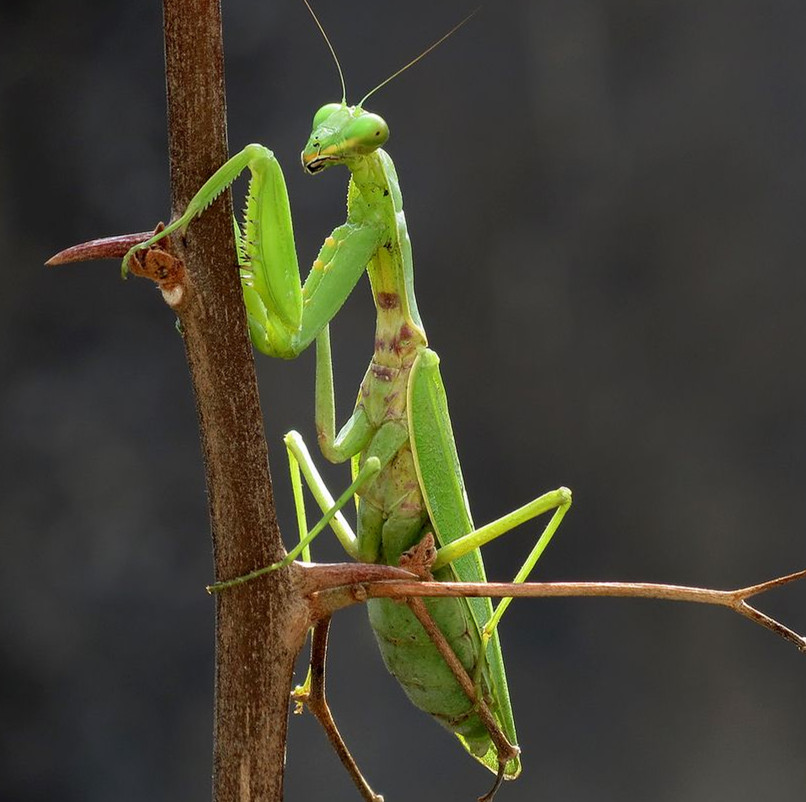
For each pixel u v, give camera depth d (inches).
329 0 85.4
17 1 79.7
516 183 88.0
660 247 87.4
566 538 88.3
